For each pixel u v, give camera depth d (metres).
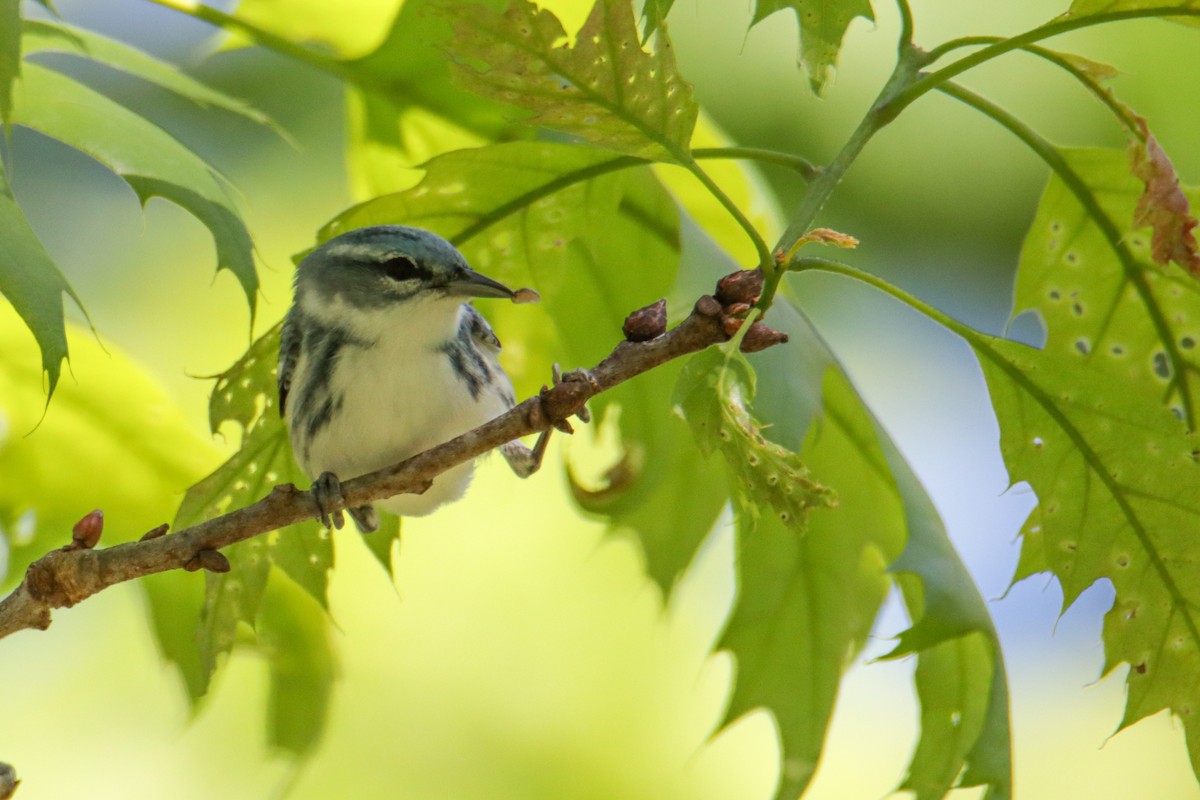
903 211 14.54
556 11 10.23
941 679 9.02
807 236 6.54
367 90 10.14
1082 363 7.77
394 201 8.61
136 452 10.84
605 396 10.24
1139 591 7.79
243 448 9.23
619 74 6.68
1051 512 7.79
